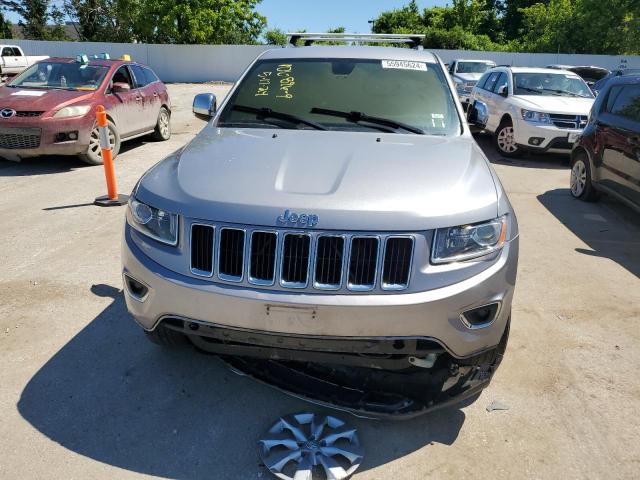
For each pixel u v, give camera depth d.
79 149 8.14
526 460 2.55
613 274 4.79
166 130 11.04
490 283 2.43
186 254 2.44
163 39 35.22
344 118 3.50
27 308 3.85
